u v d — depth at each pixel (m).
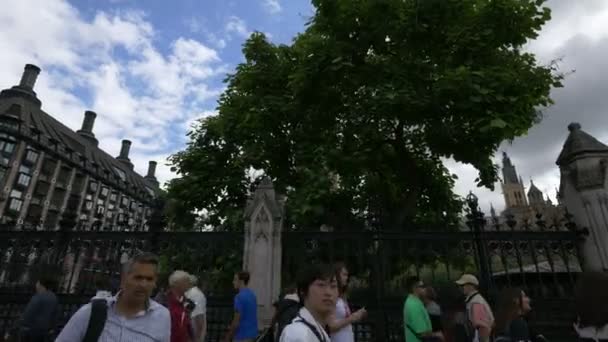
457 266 7.75
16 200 51.75
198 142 12.88
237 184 11.48
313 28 10.74
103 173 69.88
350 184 10.87
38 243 8.03
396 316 7.00
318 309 2.08
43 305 5.72
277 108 10.92
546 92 9.05
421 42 9.88
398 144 10.69
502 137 8.57
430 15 9.49
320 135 11.21
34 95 63.53
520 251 7.35
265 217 7.75
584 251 7.28
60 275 7.64
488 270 7.08
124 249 7.95
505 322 3.19
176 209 11.56
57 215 57.50
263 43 11.98
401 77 9.34
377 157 10.43
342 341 3.75
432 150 10.17
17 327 7.38
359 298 7.20
